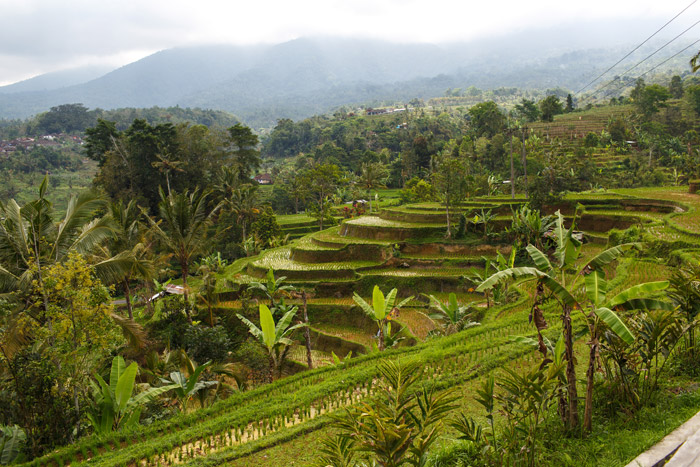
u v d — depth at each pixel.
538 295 8.28
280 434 10.37
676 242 24.02
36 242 15.26
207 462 9.43
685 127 94.94
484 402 7.28
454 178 37.78
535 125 108.25
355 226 42.03
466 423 7.44
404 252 37.66
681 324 9.58
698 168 56.28
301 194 70.56
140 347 16.23
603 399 8.48
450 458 7.44
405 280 32.97
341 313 31.02
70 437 12.67
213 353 23.58
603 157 84.44
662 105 101.12
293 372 25.66
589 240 35.62
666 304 7.34
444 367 13.62
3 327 13.37
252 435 10.96
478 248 35.78
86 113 186.75
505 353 13.57
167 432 12.12
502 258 24.39
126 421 13.04
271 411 11.87
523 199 46.38
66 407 12.87
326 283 33.59
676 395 8.37
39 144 154.75
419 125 140.25
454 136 140.38
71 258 13.44
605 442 7.00
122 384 12.49
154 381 19.12
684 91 114.56
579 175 69.88
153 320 29.36
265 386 14.86
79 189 104.06
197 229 29.77
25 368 12.55
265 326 18.50
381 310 21.31
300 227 68.44
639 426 7.42
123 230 31.22
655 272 21.72
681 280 9.77
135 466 9.97
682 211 34.66
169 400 17.53
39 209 15.25
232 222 61.78
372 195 86.62
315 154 121.94
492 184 63.69
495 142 86.50
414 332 26.28
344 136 139.12
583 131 100.31
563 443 7.25
